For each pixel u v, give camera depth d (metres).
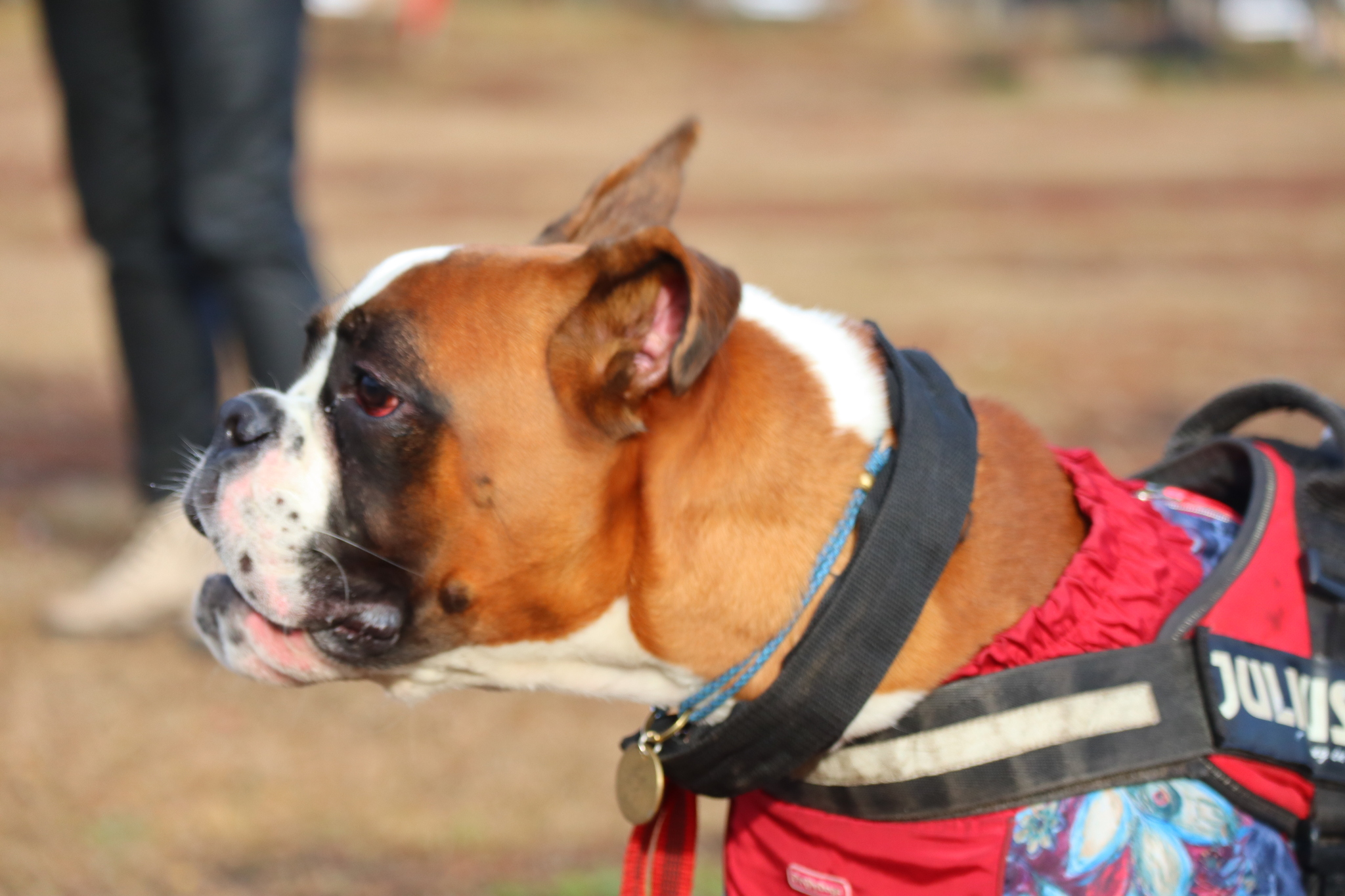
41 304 14.01
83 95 6.09
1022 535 2.98
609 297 2.83
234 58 5.68
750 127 33.62
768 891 3.09
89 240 6.37
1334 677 2.93
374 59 40.44
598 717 5.88
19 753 5.29
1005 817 2.78
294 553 2.99
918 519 2.81
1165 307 14.17
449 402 2.89
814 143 30.64
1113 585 2.88
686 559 2.89
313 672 3.13
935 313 13.78
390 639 3.01
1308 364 11.65
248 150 5.81
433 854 4.77
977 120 35.81
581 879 4.49
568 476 2.88
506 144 29.06
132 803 5.02
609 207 3.63
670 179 3.63
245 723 5.67
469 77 40.34
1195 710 2.81
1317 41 50.88
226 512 3.03
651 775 3.02
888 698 2.85
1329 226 19.27
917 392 2.96
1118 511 3.01
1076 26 55.62
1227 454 3.32
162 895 4.47
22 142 25.91
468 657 3.08
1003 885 2.77
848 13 58.53
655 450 2.89
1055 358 11.93
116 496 8.16
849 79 45.16
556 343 2.87
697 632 2.90
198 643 6.20
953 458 2.89
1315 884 2.95
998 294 14.82
